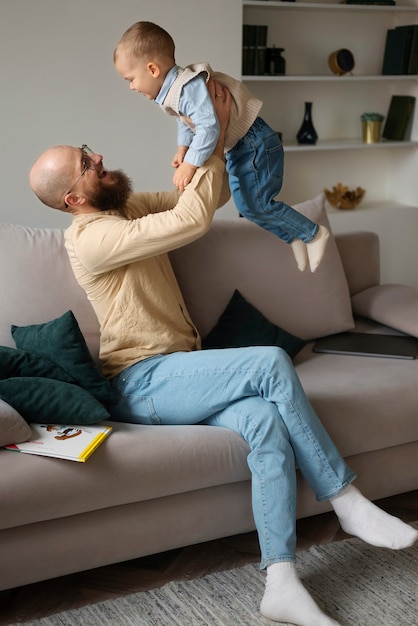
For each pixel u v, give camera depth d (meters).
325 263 2.91
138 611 2.04
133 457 2.03
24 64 3.52
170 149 3.91
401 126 4.57
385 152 4.83
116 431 2.12
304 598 1.92
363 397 2.37
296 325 2.82
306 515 2.31
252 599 2.08
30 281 2.44
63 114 3.65
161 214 2.18
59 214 3.74
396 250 4.59
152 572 2.23
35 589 2.16
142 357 2.31
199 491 2.17
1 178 3.62
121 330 2.31
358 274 3.18
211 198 2.16
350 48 4.55
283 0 4.19
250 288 2.76
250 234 2.81
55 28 3.53
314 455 2.11
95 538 2.06
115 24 3.63
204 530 2.20
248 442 2.12
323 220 2.96
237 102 2.17
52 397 2.10
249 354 2.14
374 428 2.35
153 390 2.24
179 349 2.36
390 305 2.96
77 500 1.98
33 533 1.98
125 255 2.21
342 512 2.13
